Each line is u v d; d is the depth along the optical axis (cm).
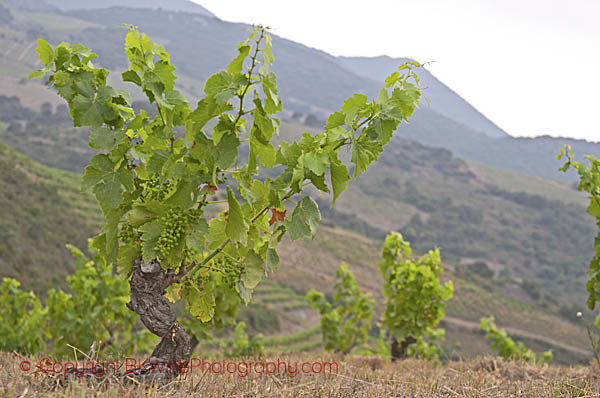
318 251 9862
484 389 405
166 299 350
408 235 16175
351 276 1227
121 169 297
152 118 318
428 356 1084
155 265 303
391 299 919
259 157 309
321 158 300
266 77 271
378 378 429
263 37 273
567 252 17762
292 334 5284
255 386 334
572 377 482
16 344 862
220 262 340
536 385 431
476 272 10850
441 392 393
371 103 322
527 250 17112
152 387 294
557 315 9119
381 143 319
